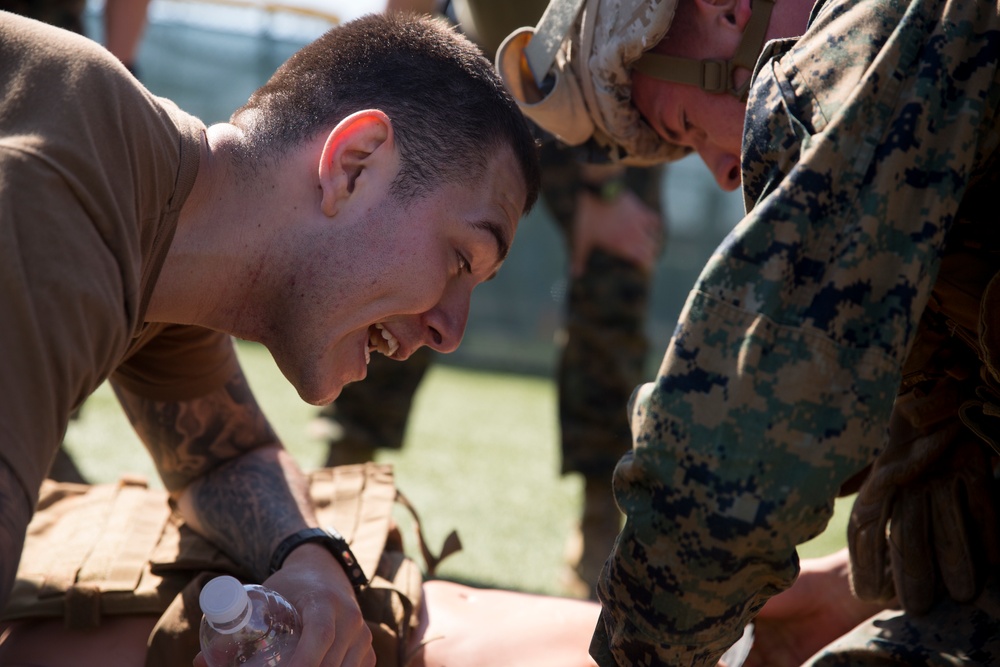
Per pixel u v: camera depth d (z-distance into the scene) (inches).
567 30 65.6
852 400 43.1
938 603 58.1
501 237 56.4
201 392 65.4
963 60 45.0
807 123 46.3
